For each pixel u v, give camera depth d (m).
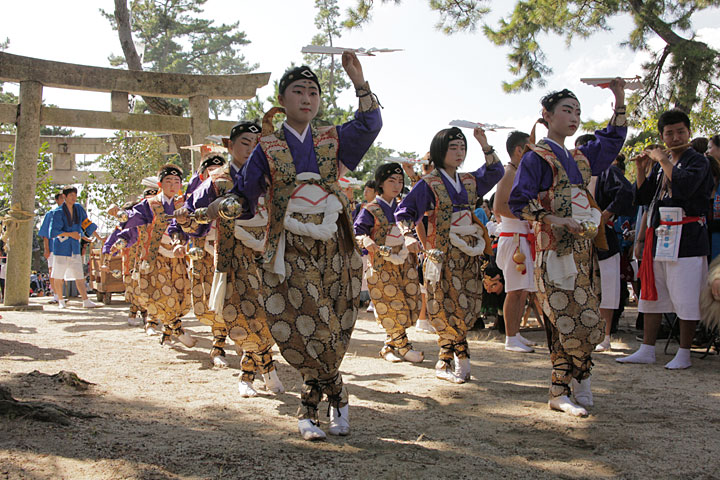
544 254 3.76
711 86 13.52
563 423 3.55
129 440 2.99
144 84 10.43
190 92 10.66
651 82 14.18
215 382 4.61
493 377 4.90
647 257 5.42
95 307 10.82
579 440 3.24
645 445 3.15
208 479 2.53
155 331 7.10
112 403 3.76
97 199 16.62
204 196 4.67
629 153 12.40
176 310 6.13
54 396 3.81
